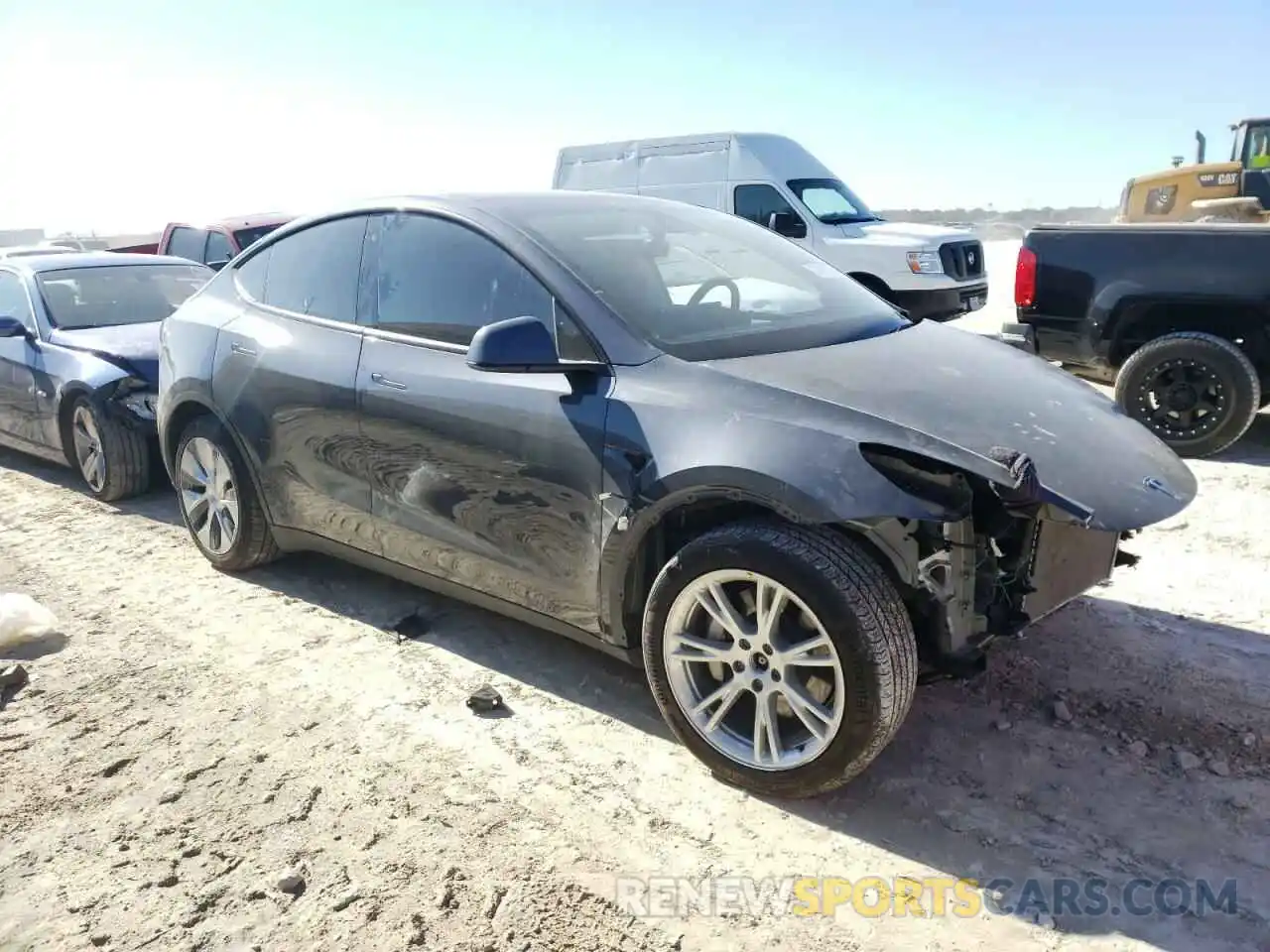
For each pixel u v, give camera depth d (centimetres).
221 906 256
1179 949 234
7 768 319
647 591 321
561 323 334
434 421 356
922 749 317
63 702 360
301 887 262
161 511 603
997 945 238
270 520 446
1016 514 277
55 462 685
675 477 291
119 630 422
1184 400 634
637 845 276
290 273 439
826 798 295
